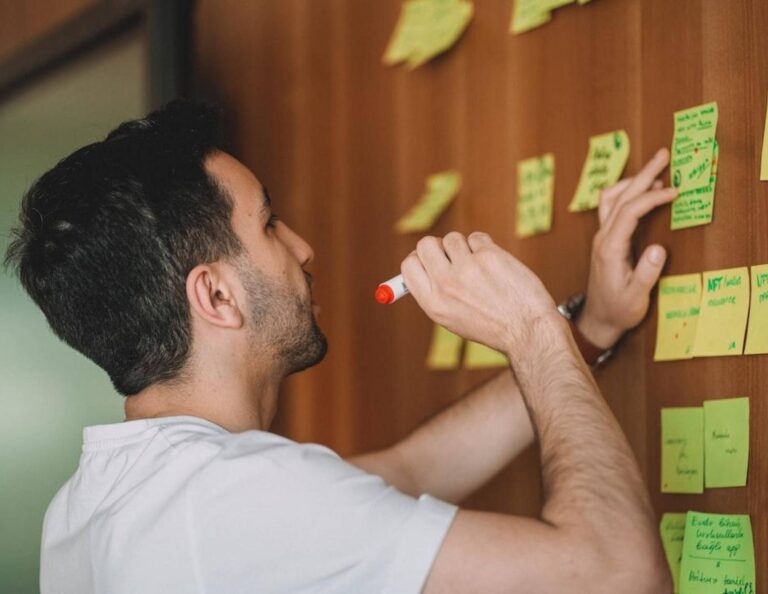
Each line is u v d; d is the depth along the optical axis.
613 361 1.84
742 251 1.61
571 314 1.86
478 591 1.24
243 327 1.54
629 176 1.83
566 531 1.25
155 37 2.99
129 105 3.13
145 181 1.51
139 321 1.50
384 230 2.43
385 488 1.32
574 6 1.95
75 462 3.55
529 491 2.03
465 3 2.22
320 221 2.65
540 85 2.03
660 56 1.77
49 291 1.55
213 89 3.03
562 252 1.97
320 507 1.30
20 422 3.72
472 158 2.20
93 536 1.42
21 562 3.74
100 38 3.26
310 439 2.67
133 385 1.53
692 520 1.66
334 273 2.60
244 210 1.56
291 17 2.74
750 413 1.60
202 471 1.36
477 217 2.18
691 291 1.69
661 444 1.74
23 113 3.72
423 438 1.85
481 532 1.26
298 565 1.29
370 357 2.47
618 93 1.85
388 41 2.43
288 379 2.76
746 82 1.61
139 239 1.49
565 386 1.38
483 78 2.17
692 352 1.68
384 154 2.44
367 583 1.27
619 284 1.77
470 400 1.87
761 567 1.56
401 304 2.38
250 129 2.90
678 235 1.72
